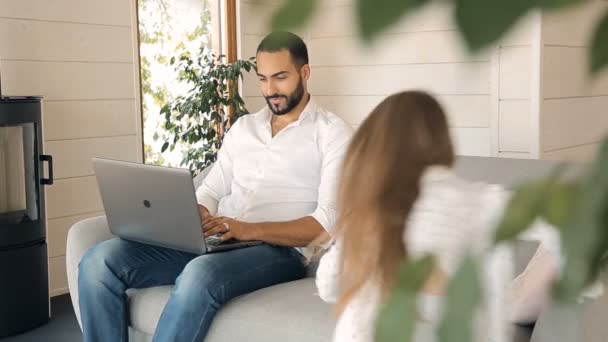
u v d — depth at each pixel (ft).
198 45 16.39
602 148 0.63
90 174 14.14
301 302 7.61
